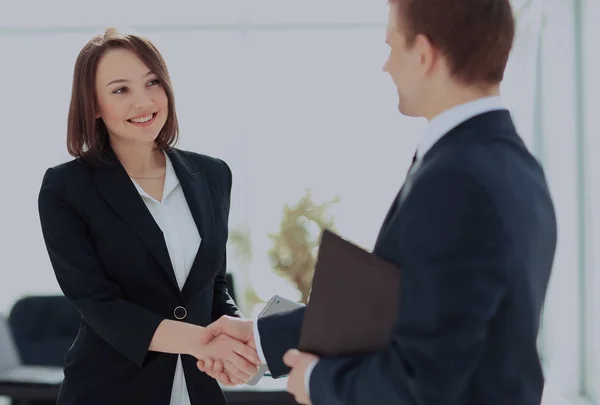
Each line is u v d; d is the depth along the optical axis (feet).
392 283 3.85
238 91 21.11
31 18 20.71
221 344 6.13
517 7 17.06
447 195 3.64
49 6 20.70
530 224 3.77
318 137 21.35
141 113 6.29
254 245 20.89
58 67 21.11
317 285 4.16
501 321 3.71
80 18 20.72
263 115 21.39
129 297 6.35
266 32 21.29
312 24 20.88
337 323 4.06
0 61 21.08
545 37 15.57
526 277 3.71
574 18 13.26
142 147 6.57
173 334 6.11
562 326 13.69
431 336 3.53
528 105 16.65
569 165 13.38
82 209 6.24
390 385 3.64
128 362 6.31
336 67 21.39
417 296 3.60
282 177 21.27
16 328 11.85
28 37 21.09
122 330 6.09
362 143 21.27
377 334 3.94
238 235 19.69
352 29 21.09
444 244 3.57
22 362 11.64
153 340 6.11
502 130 4.00
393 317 3.89
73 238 6.21
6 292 20.17
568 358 13.57
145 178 6.64
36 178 21.12
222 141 21.18
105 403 6.27
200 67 21.16
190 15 20.76
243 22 20.80
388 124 21.24
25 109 21.12
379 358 3.76
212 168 7.00
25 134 21.13
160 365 6.33
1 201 21.01
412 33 4.04
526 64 17.08
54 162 21.09
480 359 3.76
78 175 6.35
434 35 3.98
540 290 3.99
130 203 6.32
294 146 21.33
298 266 17.63
